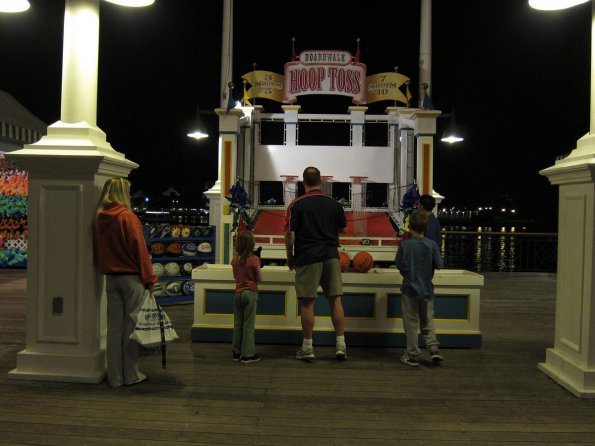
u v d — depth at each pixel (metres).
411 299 4.57
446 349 5.18
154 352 4.47
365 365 4.56
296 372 4.31
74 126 4.08
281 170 10.26
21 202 11.53
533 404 3.67
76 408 3.46
